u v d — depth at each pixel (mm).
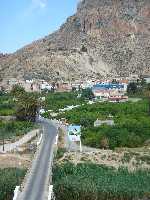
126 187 94625
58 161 113375
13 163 114438
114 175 103750
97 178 99938
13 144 144625
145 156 124062
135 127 157250
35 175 94625
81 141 144625
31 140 151500
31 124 189375
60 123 195625
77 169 105500
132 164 116812
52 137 153125
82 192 91438
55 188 91125
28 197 78562
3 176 97438
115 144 141750
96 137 145250
